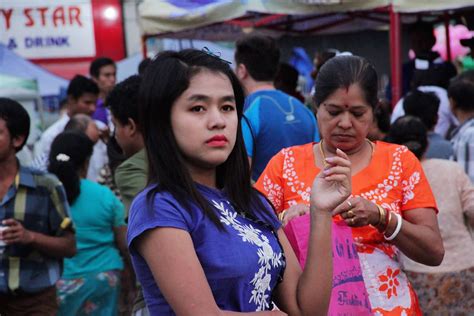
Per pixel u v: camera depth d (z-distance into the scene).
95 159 6.84
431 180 4.53
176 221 2.21
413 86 8.20
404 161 3.13
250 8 6.97
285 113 4.54
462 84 5.71
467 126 5.63
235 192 2.43
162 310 2.27
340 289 2.88
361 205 2.91
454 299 4.51
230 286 2.24
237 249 2.26
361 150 3.17
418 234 2.98
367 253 3.09
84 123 6.50
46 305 4.45
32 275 4.35
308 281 2.39
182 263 2.17
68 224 4.43
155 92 2.30
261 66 4.70
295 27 10.38
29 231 4.26
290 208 3.01
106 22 16.50
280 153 3.30
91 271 5.04
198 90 2.29
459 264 4.49
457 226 4.51
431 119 5.48
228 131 2.32
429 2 6.24
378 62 10.55
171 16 7.45
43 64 16.45
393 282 3.11
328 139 3.14
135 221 2.24
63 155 5.02
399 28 7.07
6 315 4.37
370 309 2.93
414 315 3.13
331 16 9.79
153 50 14.06
